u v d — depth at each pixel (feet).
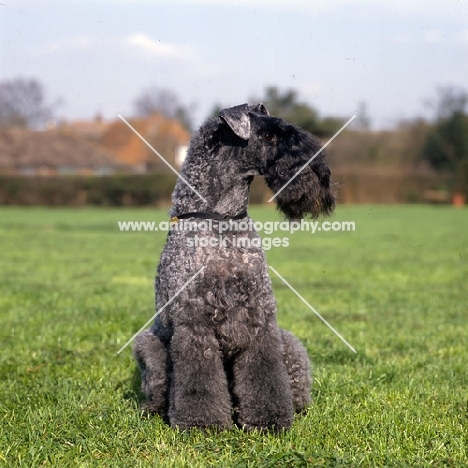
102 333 28.22
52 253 65.87
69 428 16.75
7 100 159.94
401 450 15.31
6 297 37.78
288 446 15.38
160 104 157.48
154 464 14.47
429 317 33.47
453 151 164.55
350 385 20.38
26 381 21.40
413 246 73.46
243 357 16.39
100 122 201.46
